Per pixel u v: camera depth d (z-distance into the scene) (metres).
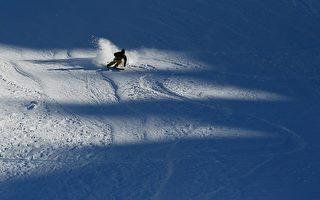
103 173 43.34
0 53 64.56
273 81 65.81
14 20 72.88
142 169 44.44
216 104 58.47
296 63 71.06
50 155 45.53
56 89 57.88
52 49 67.62
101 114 53.97
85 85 59.56
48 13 75.94
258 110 58.16
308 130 54.47
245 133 52.69
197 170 44.94
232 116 56.12
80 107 54.91
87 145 47.84
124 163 45.28
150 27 76.19
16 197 39.00
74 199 39.25
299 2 88.62
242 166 46.22
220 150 48.88
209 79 64.50
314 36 79.12
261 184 43.41
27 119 51.19
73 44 69.44
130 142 49.12
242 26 79.56
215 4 84.81
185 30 76.75
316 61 72.06
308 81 66.69
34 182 41.19
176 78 63.72
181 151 48.09
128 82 61.38
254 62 70.38
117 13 78.69
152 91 59.88
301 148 50.44
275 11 85.00
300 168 46.56
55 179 41.88
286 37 78.00
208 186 42.50
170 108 56.50
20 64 62.72
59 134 49.22
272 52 73.50
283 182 43.94
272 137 52.34
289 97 62.16
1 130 48.72
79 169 43.69
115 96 57.91
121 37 72.75
